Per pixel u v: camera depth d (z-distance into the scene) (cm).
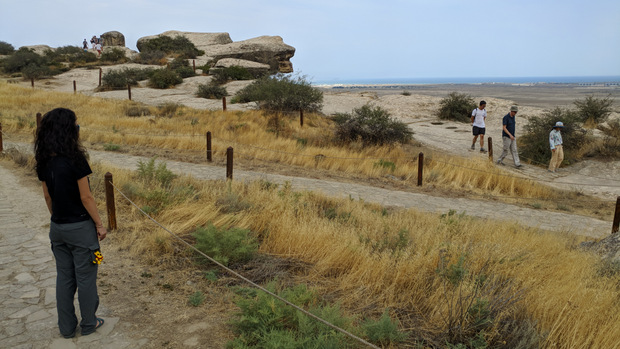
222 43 5766
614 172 1594
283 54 5122
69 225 329
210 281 476
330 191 1075
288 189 905
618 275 509
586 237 848
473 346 363
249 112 2148
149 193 736
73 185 325
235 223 670
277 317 364
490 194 1270
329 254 550
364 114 1798
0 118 1634
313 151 1540
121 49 4972
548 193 1299
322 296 444
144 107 2239
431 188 1266
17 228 629
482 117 1770
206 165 1234
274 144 1581
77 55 4522
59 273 346
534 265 532
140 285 459
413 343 369
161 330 374
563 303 407
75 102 2259
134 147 1411
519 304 412
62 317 349
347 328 365
